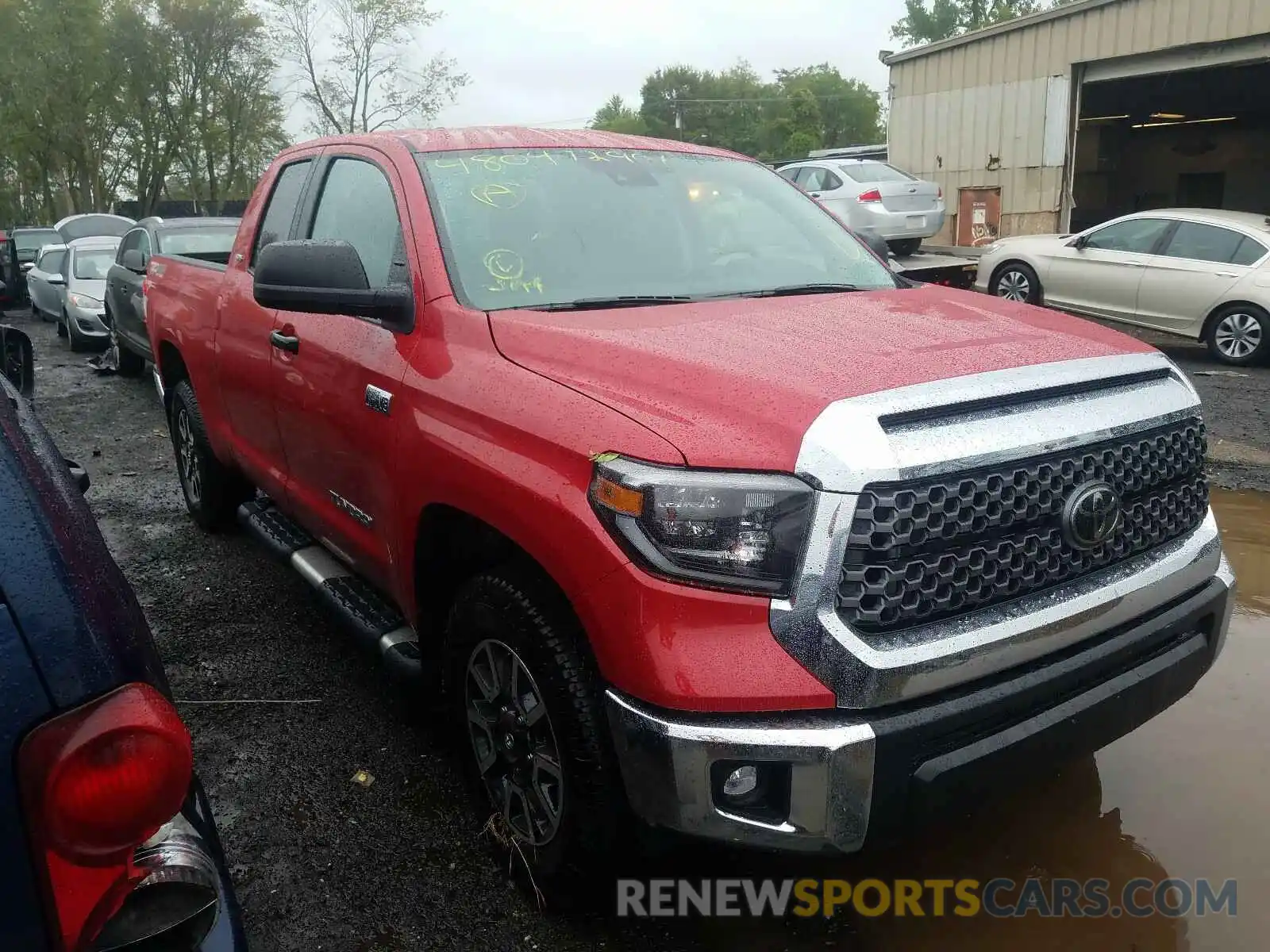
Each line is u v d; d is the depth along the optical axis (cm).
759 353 240
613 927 262
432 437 273
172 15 4234
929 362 234
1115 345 263
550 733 251
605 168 357
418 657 322
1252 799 313
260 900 275
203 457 531
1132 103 2208
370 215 350
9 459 137
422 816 312
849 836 210
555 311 291
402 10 4034
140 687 132
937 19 6706
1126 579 244
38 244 2616
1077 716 233
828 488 204
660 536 209
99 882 128
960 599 217
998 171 1733
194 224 1033
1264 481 639
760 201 380
